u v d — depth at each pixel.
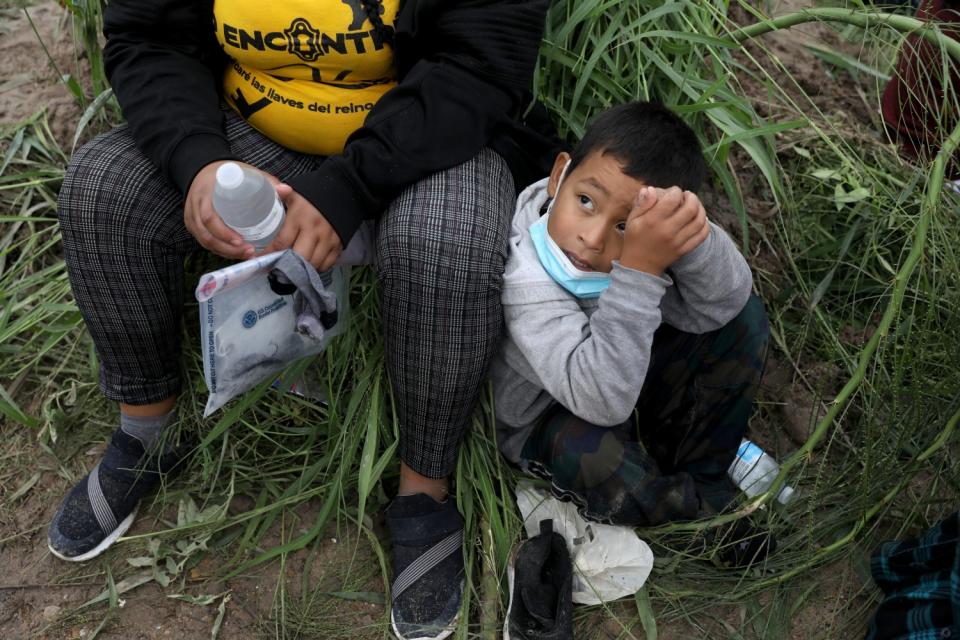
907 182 1.97
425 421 1.51
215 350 1.32
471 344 1.44
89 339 1.88
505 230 1.48
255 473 1.74
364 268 1.75
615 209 1.38
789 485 1.73
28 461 1.77
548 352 1.42
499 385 1.57
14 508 1.72
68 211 1.45
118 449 1.64
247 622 1.57
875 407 1.66
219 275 1.21
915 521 1.71
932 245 1.71
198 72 1.55
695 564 1.64
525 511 1.63
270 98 1.54
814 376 1.94
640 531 1.61
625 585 1.57
